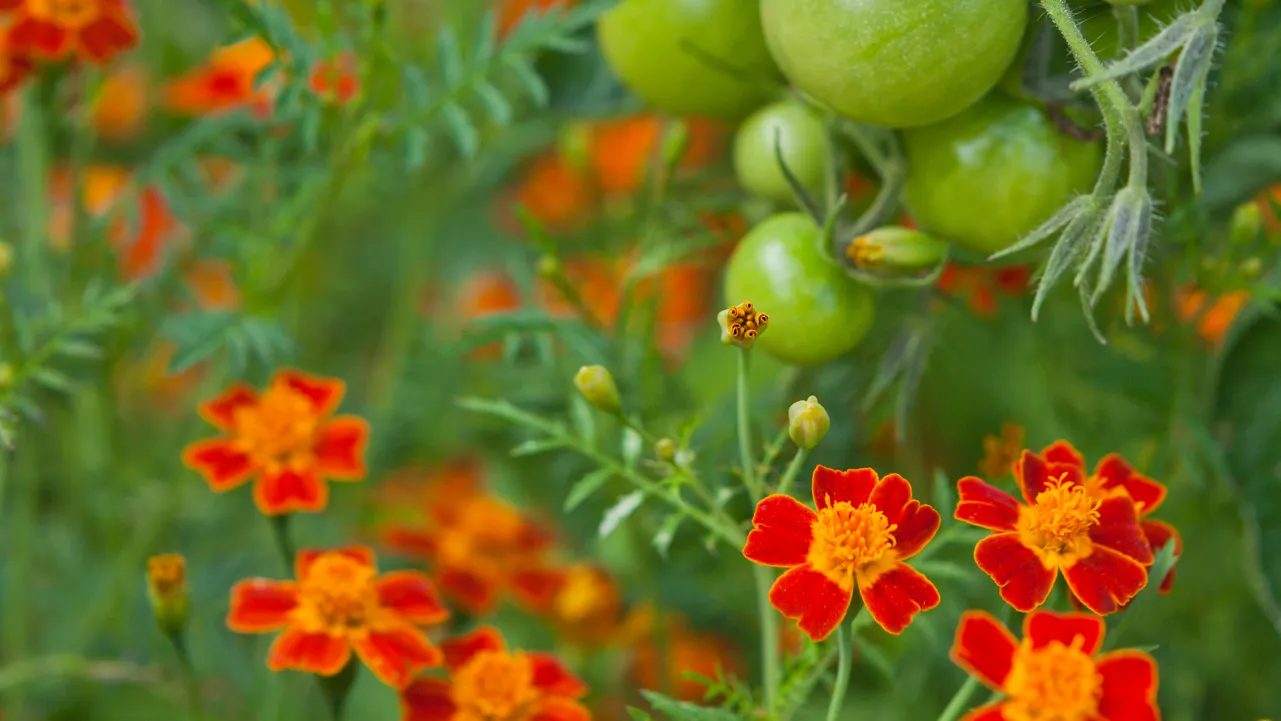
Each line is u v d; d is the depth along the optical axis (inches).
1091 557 23.0
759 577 24.4
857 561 22.7
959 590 26.6
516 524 29.6
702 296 32.1
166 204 30.0
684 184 29.2
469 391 31.6
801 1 23.3
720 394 31.6
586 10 26.2
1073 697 22.4
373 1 26.6
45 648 30.0
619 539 29.9
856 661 28.1
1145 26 24.1
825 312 24.2
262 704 29.7
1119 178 24.3
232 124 28.7
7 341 26.9
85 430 31.0
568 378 28.4
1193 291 26.5
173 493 29.8
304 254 28.6
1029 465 23.5
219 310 28.0
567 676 25.7
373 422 31.4
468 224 36.9
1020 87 24.0
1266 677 28.9
